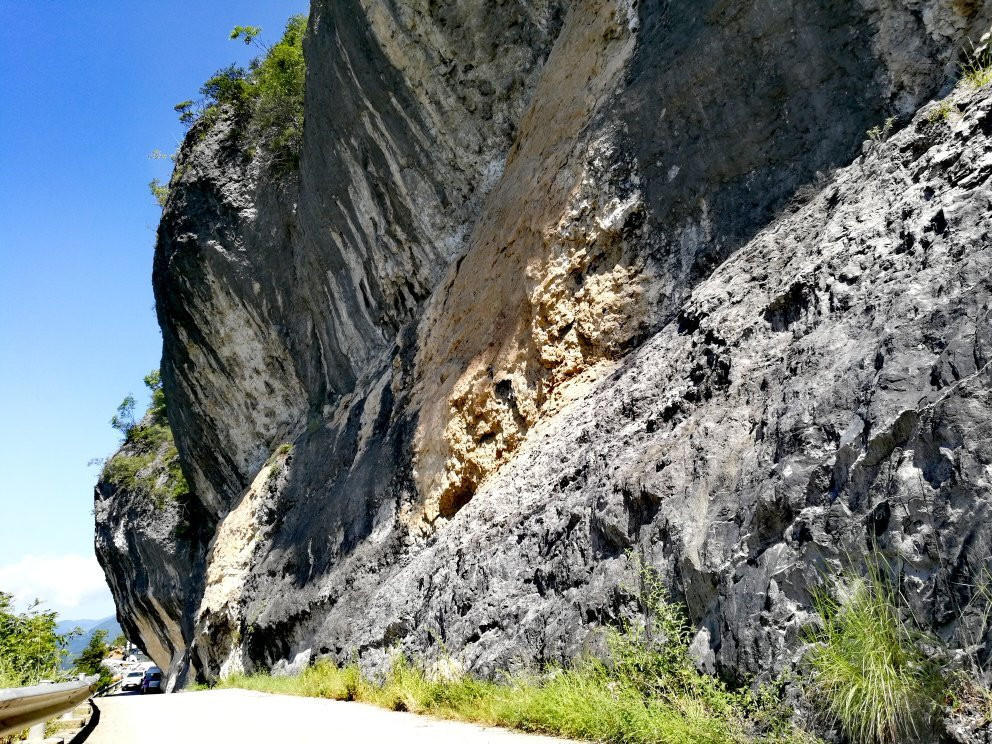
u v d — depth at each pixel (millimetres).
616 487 7059
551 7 15602
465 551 9820
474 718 6859
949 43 7262
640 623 6004
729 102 9336
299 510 19750
